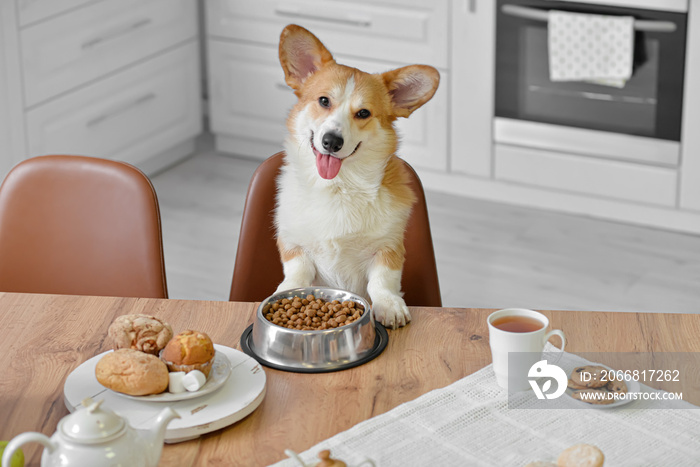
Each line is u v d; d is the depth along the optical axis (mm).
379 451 1134
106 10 3510
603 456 1023
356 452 1132
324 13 3742
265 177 1859
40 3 3221
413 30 3604
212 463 1127
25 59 3221
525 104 3531
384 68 3725
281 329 1330
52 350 1376
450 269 3271
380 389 1281
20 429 1188
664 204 3441
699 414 1206
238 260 1873
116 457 1007
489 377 1299
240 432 1188
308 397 1264
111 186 1788
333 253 1709
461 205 3760
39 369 1325
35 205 1800
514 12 3393
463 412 1213
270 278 1902
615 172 3475
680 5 3131
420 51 3627
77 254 1801
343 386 1289
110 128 3678
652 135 3359
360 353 1353
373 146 1661
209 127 4445
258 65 3982
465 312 1510
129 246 1785
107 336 1416
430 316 1495
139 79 3770
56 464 1001
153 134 3932
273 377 1312
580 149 3498
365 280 1765
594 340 1394
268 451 1149
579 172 3539
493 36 3477
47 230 1801
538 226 3578
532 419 1199
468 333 1437
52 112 3389
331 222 1665
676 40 3184
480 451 1136
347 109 1633
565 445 1146
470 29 3504
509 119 3578
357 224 1661
